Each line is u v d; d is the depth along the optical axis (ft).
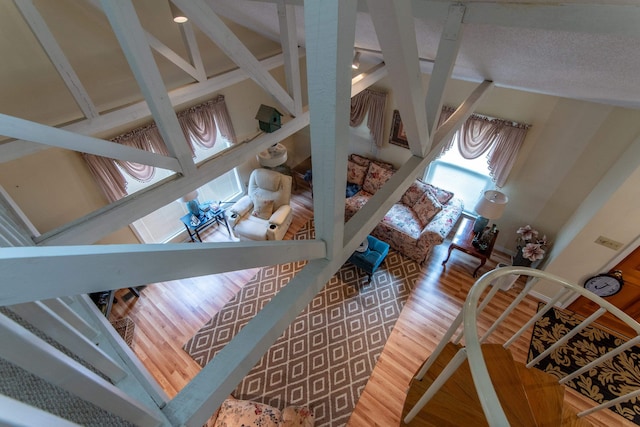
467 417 4.71
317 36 1.54
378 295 12.80
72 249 1.08
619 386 9.48
